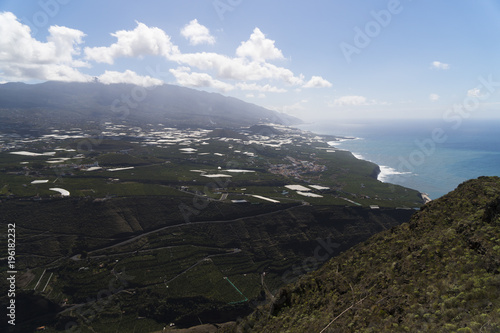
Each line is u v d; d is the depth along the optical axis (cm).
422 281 3356
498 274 2741
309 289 5044
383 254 4944
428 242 4216
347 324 3272
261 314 5575
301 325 3841
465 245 3656
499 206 4344
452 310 2517
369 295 3738
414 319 2720
